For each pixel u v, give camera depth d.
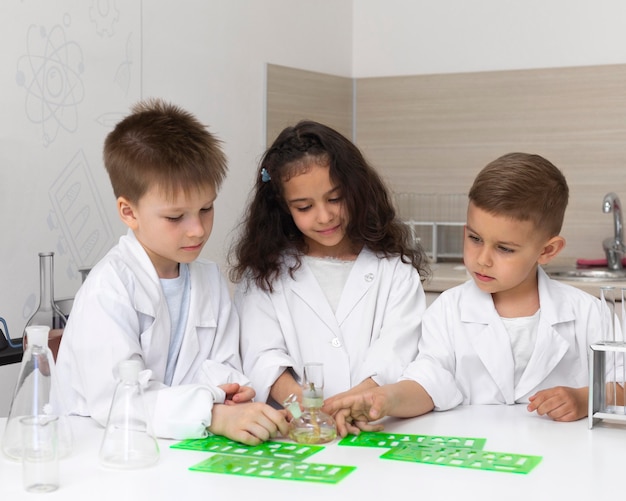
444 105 3.51
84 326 1.39
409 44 3.62
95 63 2.52
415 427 1.36
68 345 1.44
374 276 1.73
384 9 3.66
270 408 1.28
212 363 1.51
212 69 2.99
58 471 1.07
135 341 1.42
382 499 1.01
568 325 1.59
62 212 2.44
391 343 1.63
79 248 2.50
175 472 1.11
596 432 1.32
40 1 2.33
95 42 2.52
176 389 1.32
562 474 1.10
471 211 1.50
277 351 1.62
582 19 3.33
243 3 3.12
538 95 3.35
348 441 1.27
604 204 3.06
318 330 1.69
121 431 1.14
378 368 1.58
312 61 3.50
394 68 3.65
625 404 1.37
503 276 1.50
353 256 1.78
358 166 1.67
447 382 1.49
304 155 1.61
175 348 1.54
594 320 1.58
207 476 1.09
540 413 1.39
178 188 1.38
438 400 1.46
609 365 1.44
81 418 1.42
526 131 3.38
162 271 1.53
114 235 2.62
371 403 1.32
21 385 1.19
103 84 2.56
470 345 1.59
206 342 1.56
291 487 1.05
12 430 1.19
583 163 3.30
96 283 1.42
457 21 3.53
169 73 2.80
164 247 1.42
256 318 1.68
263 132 3.24
